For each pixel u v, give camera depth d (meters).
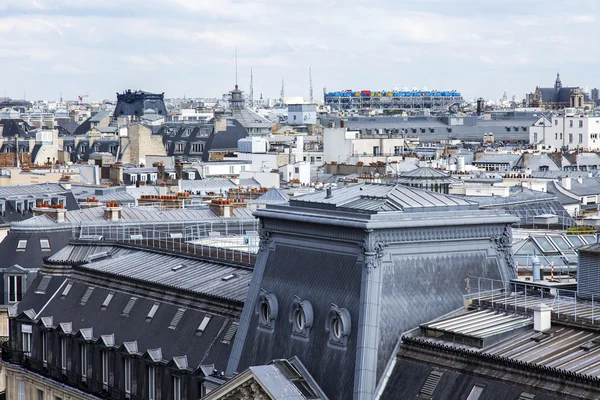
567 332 147.00
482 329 149.00
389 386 149.25
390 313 152.62
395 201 160.00
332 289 156.88
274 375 155.00
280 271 165.50
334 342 153.88
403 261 155.50
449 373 144.50
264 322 165.00
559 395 132.88
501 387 138.25
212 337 188.88
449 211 160.38
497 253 163.25
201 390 185.12
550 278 191.62
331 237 158.00
